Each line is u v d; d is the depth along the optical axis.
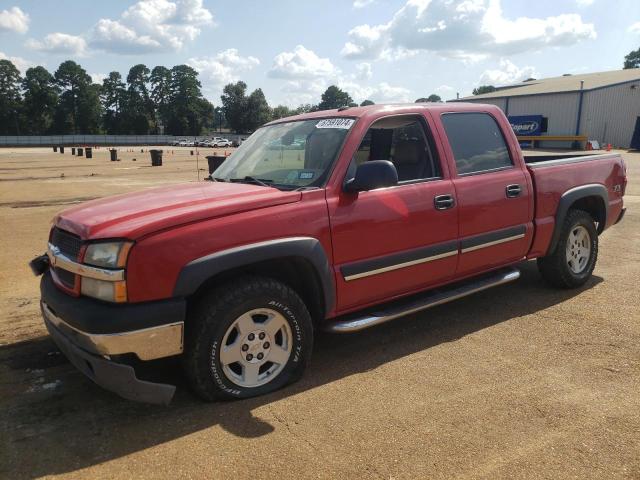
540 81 62.28
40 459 2.94
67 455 2.97
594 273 6.36
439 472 2.76
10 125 118.38
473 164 4.68
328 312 3.82
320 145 4.07
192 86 127.50
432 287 4.46
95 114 124.31
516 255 5.02
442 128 4.52
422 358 4.13
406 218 4.09
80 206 3.80
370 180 3.62
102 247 3.06
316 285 3.74
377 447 2.98
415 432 3.12
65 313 3.16
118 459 2.92
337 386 3.70
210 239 3.22
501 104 51.19
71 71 121.56
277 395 3.58
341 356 4.22
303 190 3.69
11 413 3.43
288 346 3.65
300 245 3.52
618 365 3.91
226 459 2.90
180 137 98.12
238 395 3.48
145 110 128.88
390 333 4.68
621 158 6.25
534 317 4.94
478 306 5.30
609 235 8.56
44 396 3.65
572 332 4.56
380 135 4.24
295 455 2.92
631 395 3.48
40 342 4.62
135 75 127.81
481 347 4.31
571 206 5.76
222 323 3.30
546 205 5.17
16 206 13.10
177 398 3.55
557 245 5.40
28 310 5.47
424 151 4.43
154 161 29.59
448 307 5.31
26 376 3.96
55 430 3.22
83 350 3.16
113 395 3.64
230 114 130.62
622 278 6.11
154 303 3.08
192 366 3.30
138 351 3.07
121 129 127.56
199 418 3.31
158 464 2.87
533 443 2.99
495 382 3.71
